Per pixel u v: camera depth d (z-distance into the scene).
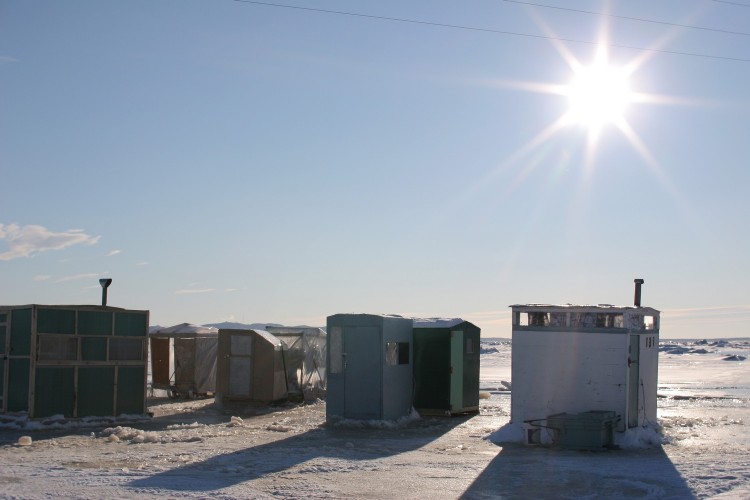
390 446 16.33
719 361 83.00
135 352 20.59
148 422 20.22
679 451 15.85
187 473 12.66
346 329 20.16
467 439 17.58
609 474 13.02
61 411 18.78
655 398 19.22
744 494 11.44
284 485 11.84
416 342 22.67
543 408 17.45
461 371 22.86
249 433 18.14
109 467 13.10
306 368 26.58
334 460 14.26
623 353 17.03
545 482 12.31
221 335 24.89
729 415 23.55
